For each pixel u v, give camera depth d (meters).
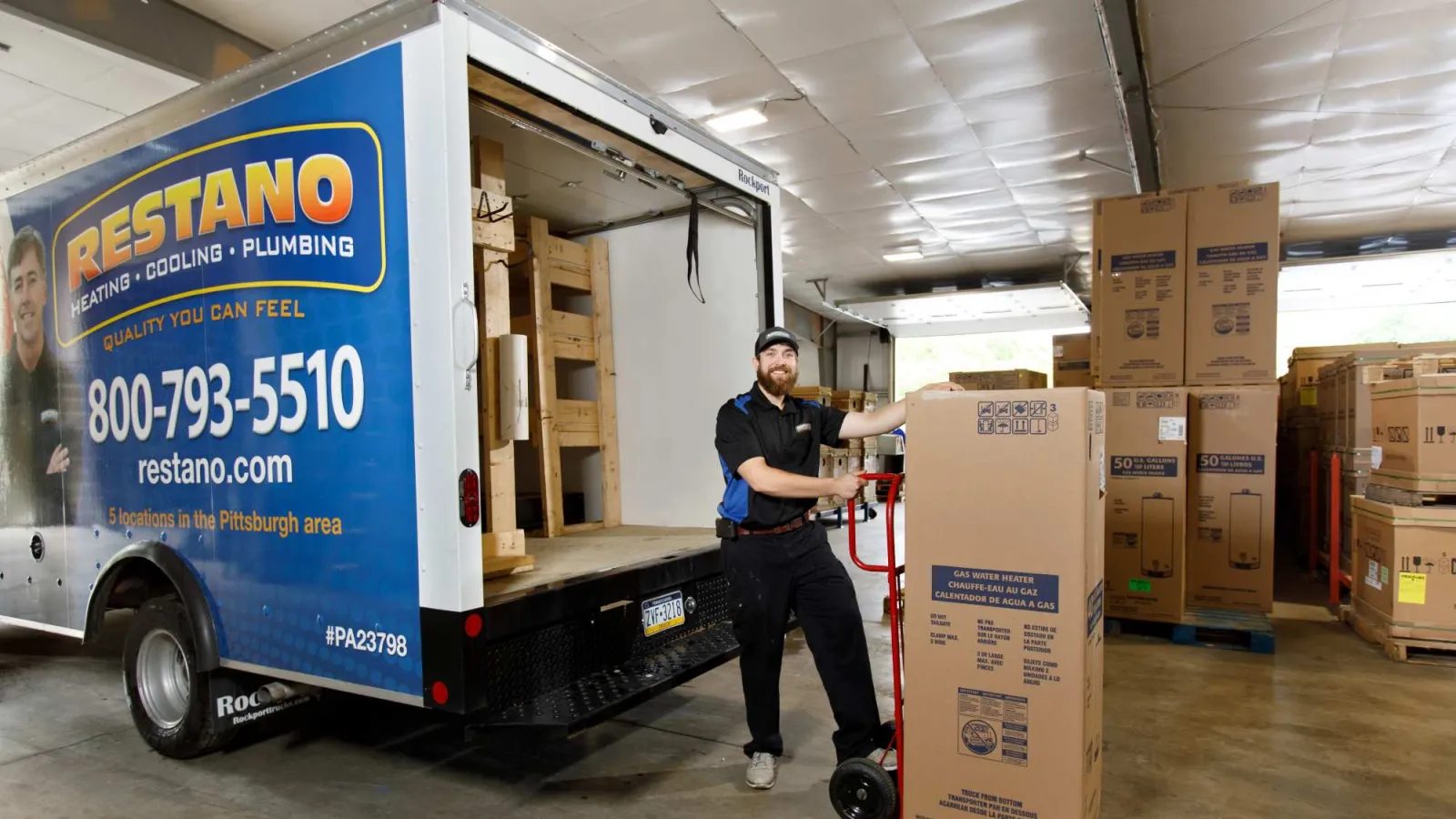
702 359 3.95
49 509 3.41
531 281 3.96
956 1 4.87
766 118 6.70
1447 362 4.33
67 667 4.43
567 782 2.86
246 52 5.18
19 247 3.48
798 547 2.56
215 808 2.69
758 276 3.72
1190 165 7.90
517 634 2.46
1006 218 9.78
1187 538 4.80
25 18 4.17
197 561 2.80
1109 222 4.82
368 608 2.32
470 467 2.16
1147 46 5.48
